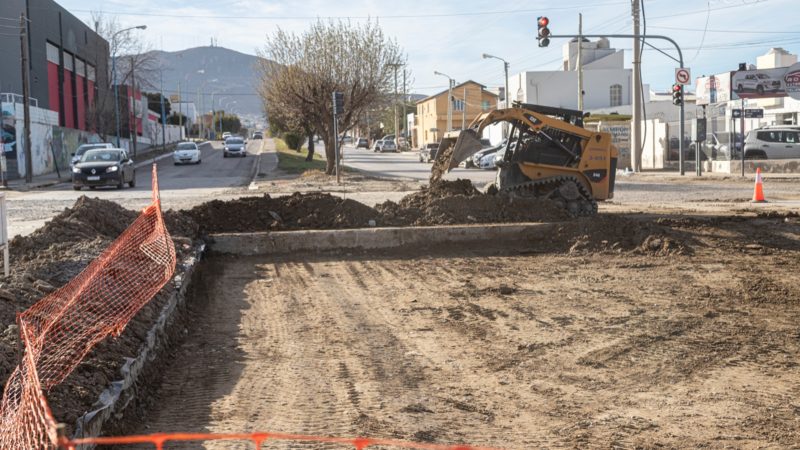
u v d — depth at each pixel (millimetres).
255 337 8547
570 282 11297
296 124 41531
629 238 14266
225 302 10422
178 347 8141
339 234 14547
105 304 8000
